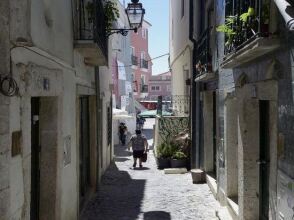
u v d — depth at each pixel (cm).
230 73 849
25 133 495
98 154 1225
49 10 598
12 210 451
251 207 727
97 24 854
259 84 614
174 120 1689
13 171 457
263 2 526
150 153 2133
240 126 739
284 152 509
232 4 763
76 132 852
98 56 934
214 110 1264
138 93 5022
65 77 739
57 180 668
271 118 584
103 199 1083
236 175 904
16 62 470
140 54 5088
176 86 2130
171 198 1084
